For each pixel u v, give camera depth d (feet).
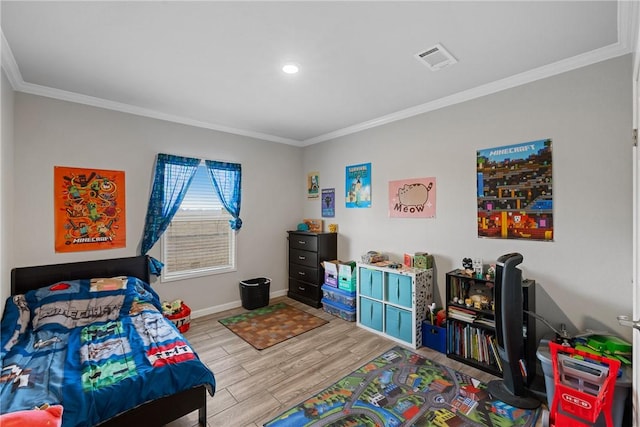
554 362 5.92
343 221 13.64
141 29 5.96
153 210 10.84
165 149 11.29
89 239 9.66
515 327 6.68
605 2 5.18
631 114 6.64
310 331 10.80
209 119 11.91
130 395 5.17
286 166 15.21
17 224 8.45
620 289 6.82
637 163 5.20
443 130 9.93
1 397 4.69
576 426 5.46
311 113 11.18
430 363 8.52
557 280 7.66
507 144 8.46
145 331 7.40
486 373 7.97
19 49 6.66
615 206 6.87
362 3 5.20
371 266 10.73
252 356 8.96
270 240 14.62
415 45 6.57
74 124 9.37
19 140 8.47
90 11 5.39
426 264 9.99
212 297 12.66
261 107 10.52
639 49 4.60
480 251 9.07
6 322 7.05
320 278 13.24
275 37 6.26
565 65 7.34
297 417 6.35
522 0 5.14
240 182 13.42
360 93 9.29
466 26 5.89
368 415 6.40
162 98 9.65
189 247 12.17
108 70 7.72
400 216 11.27
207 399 6.95
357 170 12.92
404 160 11.10
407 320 9.64
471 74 8.02
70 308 7.93
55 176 9.05
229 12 5.44
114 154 10.14
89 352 6.26
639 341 4.68
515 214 8.34
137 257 10.41
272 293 14.74
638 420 4.79
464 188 9.41
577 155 7.34
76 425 4.60
